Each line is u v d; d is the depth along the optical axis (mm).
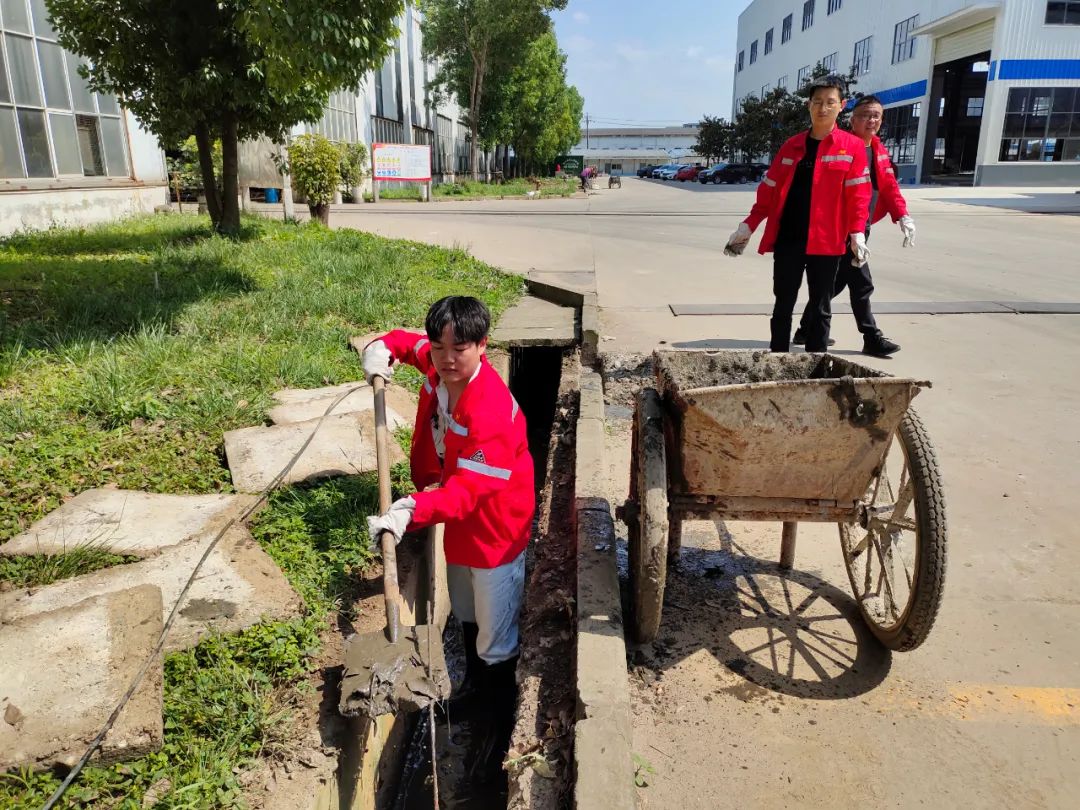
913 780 2561
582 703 2635
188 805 2209
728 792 2521
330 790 2436
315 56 7211
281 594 3086
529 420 7344
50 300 6645
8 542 3324
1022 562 3744
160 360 5309
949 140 48656
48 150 13336
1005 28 33438
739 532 4176
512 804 2547
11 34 12406
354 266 8984
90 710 2398
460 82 43031
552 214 22344
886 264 11859
